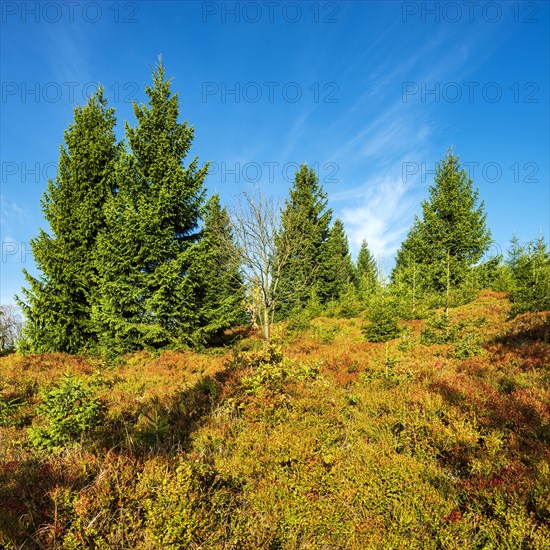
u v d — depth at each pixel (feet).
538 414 18.85
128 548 11.89
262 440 17.94
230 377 28.07
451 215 109.29
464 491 13.64
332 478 14.62
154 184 52.31
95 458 16.31
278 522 12.88
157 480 13.88
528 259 62.28
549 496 12.21
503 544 11.26
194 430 20.42
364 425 19.89
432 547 11.28
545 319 42.70
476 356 34.94
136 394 29.99
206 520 12.22
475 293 80.74
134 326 47.19
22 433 20.74
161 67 56.13
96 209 55.31
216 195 54.90
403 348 43.32
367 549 11.38
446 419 19.74
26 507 13.16
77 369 39.52
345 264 137.08
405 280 102.94
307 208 119.24
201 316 51.39
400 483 13.74
